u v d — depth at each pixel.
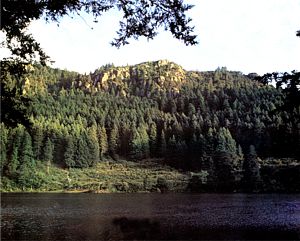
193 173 116.88
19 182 107.44
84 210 55.06
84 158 127.25
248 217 46.38
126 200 77.56
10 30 8.55
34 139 116.00
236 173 102.00
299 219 43.91
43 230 34.03
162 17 8.73
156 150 143.62
